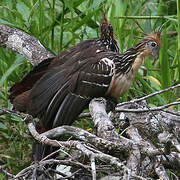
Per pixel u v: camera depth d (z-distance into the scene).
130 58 10.23
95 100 10.23
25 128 11.62
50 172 9.58
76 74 10.30
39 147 10.10
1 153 11.60
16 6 12.78
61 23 12.42
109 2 14.57
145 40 10.35
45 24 13.36
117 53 10.52
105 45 11.12
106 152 9.23
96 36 13.14
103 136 9.32
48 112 10.28
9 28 12.43
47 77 10.39
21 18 12.75
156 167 8.93
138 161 8.91
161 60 12.20
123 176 8.43
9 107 12.19
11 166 11.20
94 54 10.59
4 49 13.23
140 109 10.40
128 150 8.98
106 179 9.15
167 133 10.21
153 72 13.02
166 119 10.54
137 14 14.73
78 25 12.45
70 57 10.69
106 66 10.22
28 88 10.73
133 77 10.42
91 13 12.30
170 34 14.38
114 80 10.22
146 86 12.09
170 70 12.70
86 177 9.55
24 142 11.63
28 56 12.05
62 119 10.27
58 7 15.38
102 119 9.62
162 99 11.80
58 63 10.70
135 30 13.71
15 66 11.84
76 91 10.27
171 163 9.43
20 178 8.93
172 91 12.22
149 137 10.56
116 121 10.69
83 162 9.71
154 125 10.48
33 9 12.71
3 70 12.52
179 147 9.47
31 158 11.12
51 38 13.02
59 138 9.95
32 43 12.16
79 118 11.45
